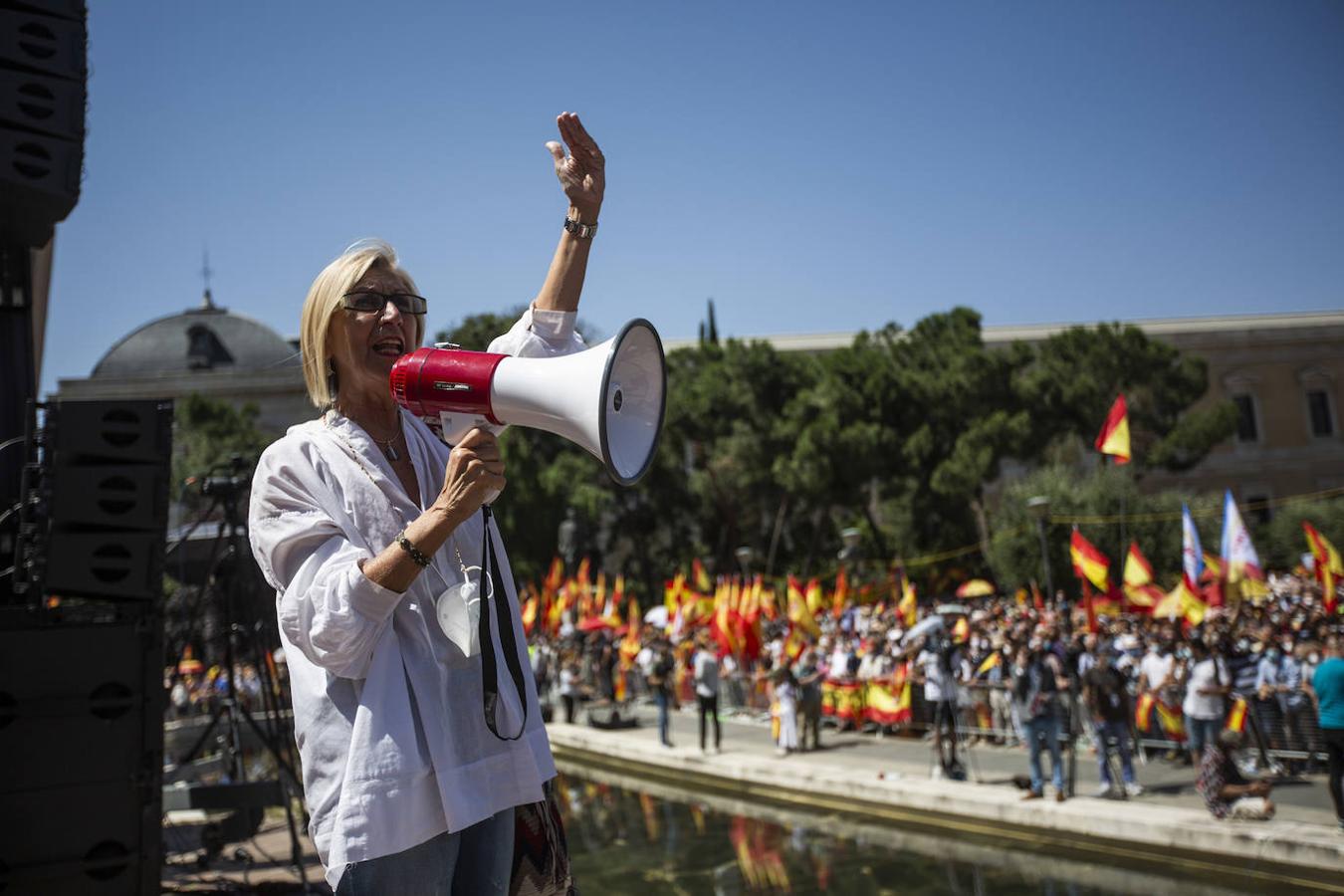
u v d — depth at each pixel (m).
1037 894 9.88
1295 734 12.72
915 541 40.28
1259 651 13.41
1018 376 41.72
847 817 14.18
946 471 37.50
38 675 4.85
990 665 16.66
